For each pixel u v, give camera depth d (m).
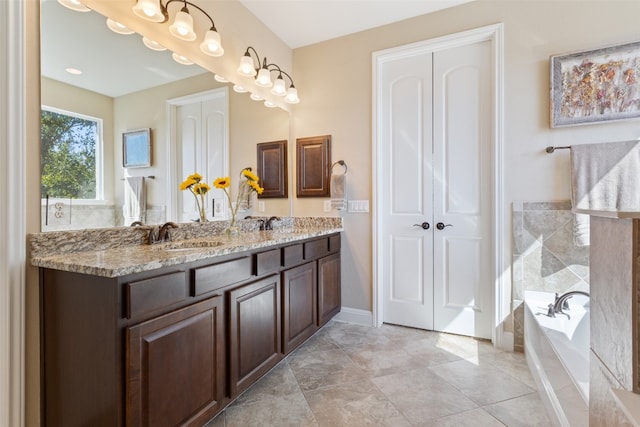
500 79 2.34
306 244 2.35
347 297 2.94
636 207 1.93
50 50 1.39
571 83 2.14
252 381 1.76
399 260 2.81
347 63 2.91
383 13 2.59
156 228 1.87
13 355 1.23
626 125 2.03
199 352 1.42
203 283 1.45
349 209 2.91
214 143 2.30
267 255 1.91
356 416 1.62
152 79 1.87
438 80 2.65
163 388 1.25
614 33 2.06
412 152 2.75
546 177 2.23
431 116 2.68
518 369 2.06
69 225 1.46
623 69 2.02
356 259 2.89
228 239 2.10
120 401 1.11
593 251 0.77
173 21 1.94
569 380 1.38
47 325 1.28
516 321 2.31
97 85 1.58
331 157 2.98
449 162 2.62
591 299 0.79
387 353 2.30
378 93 2.79
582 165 2.06
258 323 1.82
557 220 2.20
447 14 2.53
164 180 1.95
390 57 2.75
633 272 0.57
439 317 2.67
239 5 2.47
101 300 1.14
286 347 2.08
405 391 1.83
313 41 3.02
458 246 2.60
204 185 2.24
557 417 1.50
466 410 1.66
